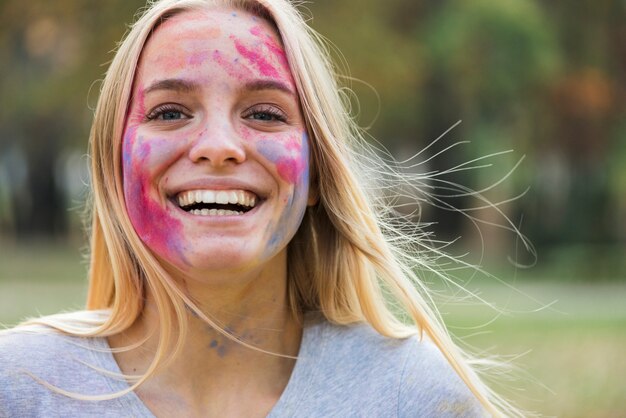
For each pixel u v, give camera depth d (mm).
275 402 2971
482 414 3068
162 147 2867
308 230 3303
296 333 3195
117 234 3076
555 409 7480
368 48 25188
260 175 2906
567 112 29922
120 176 3043
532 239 31109
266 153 2902
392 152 32938
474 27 27109
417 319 3133
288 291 3266
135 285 3045
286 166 2924
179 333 2934
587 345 11016
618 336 11906
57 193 37094
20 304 13047
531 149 30641
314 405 2953
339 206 3189
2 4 21312
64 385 2859
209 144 2830
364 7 25359
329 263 3266
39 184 36406
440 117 30188
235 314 3000
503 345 10750
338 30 24828
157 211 2887
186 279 2969
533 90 28938
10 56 26406
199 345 2971
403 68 26109
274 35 3057
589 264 23891
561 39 29125
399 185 3680
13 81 27031
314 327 3170
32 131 33406
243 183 2873
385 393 2967
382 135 31875
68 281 17672
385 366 3023
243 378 2986
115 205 3047
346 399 2963
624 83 29766
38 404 2828
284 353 3105
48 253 27984
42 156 35781
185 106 2936
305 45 3150
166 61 2939
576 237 30922
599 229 30875
